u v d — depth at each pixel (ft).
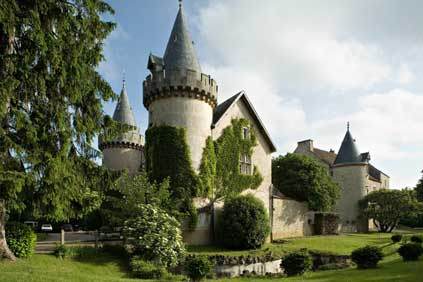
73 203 48.39
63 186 42.22
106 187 51.01
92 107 48.57
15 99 41.19
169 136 82.89
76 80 44.50
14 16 37.96
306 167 124.06
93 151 49.29
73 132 46.29
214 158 88.43
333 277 50.47
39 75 41.63
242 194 92.79
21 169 41.32
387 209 157.17
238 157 95.50
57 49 42.11
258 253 72.74
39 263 48.98
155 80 86.28
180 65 86.63
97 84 49.16
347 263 69.15
